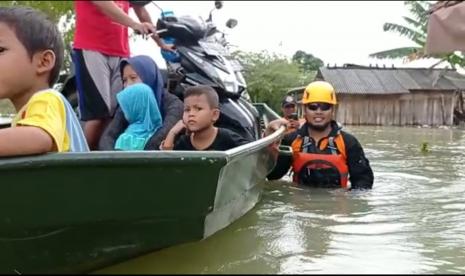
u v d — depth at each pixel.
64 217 1.76
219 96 3.30
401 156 5.24
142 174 1.69
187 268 1.64
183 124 2.92
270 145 2.60
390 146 6.25
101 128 3.65
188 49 3.55
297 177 3.61
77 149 2.01
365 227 2.26
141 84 3.16
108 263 1.82
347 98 16.48
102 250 1.80
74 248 1.82
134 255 1.80
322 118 3.59
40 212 1.77
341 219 2.43
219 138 2.82
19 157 1.75
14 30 1.99
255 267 1.64
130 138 3.04
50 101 1.92
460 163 4.70
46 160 1.71
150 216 1.74
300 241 1.99
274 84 21.31
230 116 3.19
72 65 3.96
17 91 2.02
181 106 3.26
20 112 1.94
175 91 3.49
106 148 3.21
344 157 3.56
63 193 1.74
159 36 3.58
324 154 3.57
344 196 3.11
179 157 1.66
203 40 3.71
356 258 1.76
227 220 2.13
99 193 1.72
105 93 3.62
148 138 3.08
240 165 2.01
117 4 3.93
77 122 2.07
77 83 3.65
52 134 1.82
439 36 4.54
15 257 1.86
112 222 1.75
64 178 1.72
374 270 1.59
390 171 4.23
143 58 3.34
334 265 1.66
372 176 3.51
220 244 1.91
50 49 2.06
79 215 1.75
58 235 1.81
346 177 3.55
